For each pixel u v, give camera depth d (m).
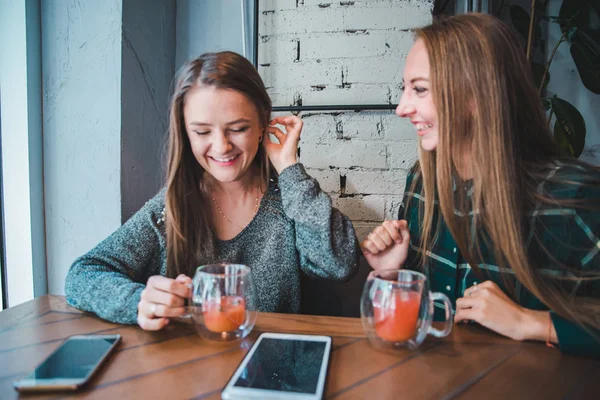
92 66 1.25
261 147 1.10
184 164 1.02
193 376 0.56
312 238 0.99
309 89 1.40
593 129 1.51
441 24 0.89
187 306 0.71
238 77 0.91
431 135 0.92
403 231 0.96
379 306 0.62
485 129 0.83
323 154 1.41
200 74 0.89
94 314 0.78
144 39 1.36
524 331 0.67
